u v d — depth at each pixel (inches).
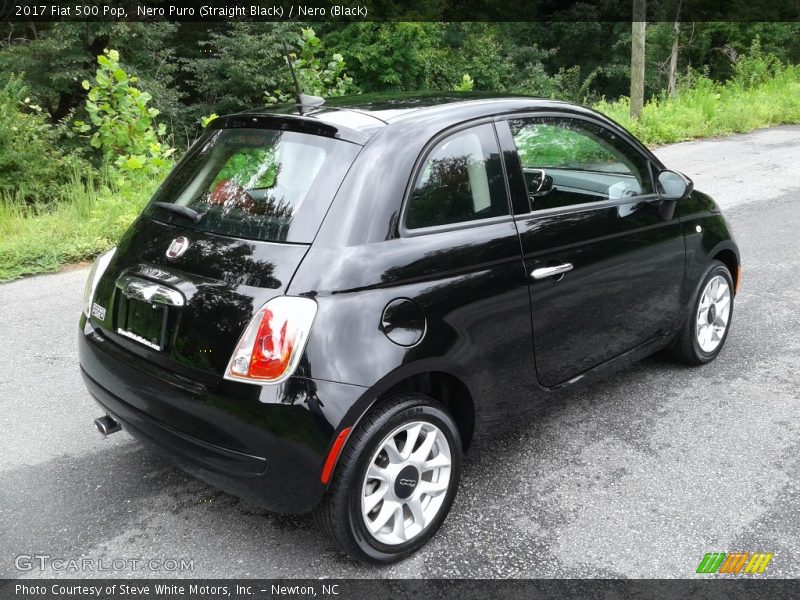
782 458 142.6
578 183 141.8
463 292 115.2
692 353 179.5
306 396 98.8
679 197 155.6
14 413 160.4
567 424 156.6
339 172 108.8
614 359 151.6
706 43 1243.2
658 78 1286.9
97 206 308.3
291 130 118.3
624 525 121.6
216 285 105.7
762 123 655.1
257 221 109.7
